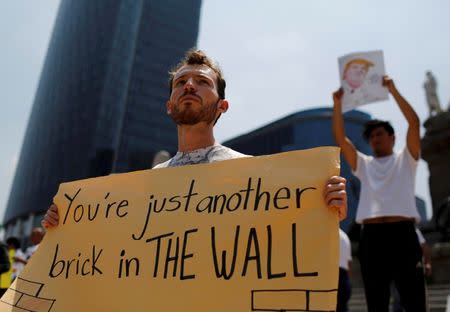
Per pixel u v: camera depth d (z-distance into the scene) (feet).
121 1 241.96
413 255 8.92
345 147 11.17
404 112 10.46
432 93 53.11
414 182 9.75
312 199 5.22
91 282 5.80
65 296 5.86
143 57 242.17
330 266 4.74
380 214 9.46
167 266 5.44
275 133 252.21
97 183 6.79
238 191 5.68
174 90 6.61
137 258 5.67
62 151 230.27
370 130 10.85
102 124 219.61
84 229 6.36
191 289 5.17
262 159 5.82
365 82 11.61
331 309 4.51
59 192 7.00
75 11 267.59
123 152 221.25
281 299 4.75
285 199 5.35
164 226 5.78
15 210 254.27
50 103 255.29
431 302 20.47
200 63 6.85
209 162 6.32
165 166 6.74
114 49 233.14
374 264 9.18
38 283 6.16
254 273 5.00
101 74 229.25
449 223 36.09
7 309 6.02
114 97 226.79
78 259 6.12
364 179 10.34
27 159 261.24
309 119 239.91
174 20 258.98
